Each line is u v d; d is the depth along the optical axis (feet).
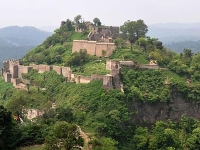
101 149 348.38
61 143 276.62
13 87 650.84
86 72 575.38
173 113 553.23
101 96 495.82
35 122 392.27
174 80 572.92
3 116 304.09
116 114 462.19
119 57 627.87
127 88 518.78
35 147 321.32
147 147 466.70
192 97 565.53
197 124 544.62
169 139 479.00
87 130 424.46
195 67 620.90
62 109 450.71
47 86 608.60
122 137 458.91
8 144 312.29
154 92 546.26
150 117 528.63
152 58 621.72
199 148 497.46
